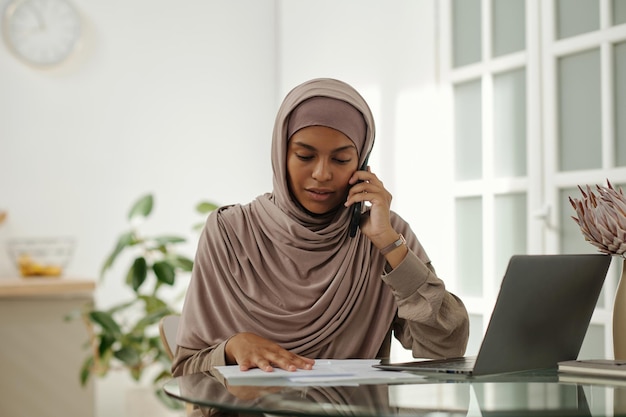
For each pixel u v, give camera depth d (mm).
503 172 3457
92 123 4305
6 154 4113
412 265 1631
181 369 1711
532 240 3281
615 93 2992
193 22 4578
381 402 1090
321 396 1134
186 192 4512
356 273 1753
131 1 4434
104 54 4359
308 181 1685
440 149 3762
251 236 1767
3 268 4062
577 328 1478
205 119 4582
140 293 4355
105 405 4234
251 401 1097
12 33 4141
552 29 3211
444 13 3736
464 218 3660
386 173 4020
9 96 4133
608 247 1506
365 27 4125
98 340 3820
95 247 4270
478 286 3576
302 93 1676
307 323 1714
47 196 4188
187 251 4484
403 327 1804
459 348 1700
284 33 4668
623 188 2924
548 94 3225
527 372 1389
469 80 3635
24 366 3551
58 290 3539
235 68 4668
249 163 4668
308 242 1733
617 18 2969
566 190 3168
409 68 3895
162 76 4492
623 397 1138
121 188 4355
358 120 1697
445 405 1071
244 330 1698
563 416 1005
